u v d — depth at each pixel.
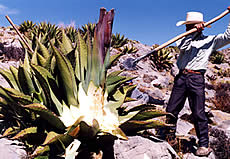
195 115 3.23
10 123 2.60
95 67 2.26
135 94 6.43
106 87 2.42
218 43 3.32
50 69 2.27
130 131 2.50
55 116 1.90
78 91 2.27
